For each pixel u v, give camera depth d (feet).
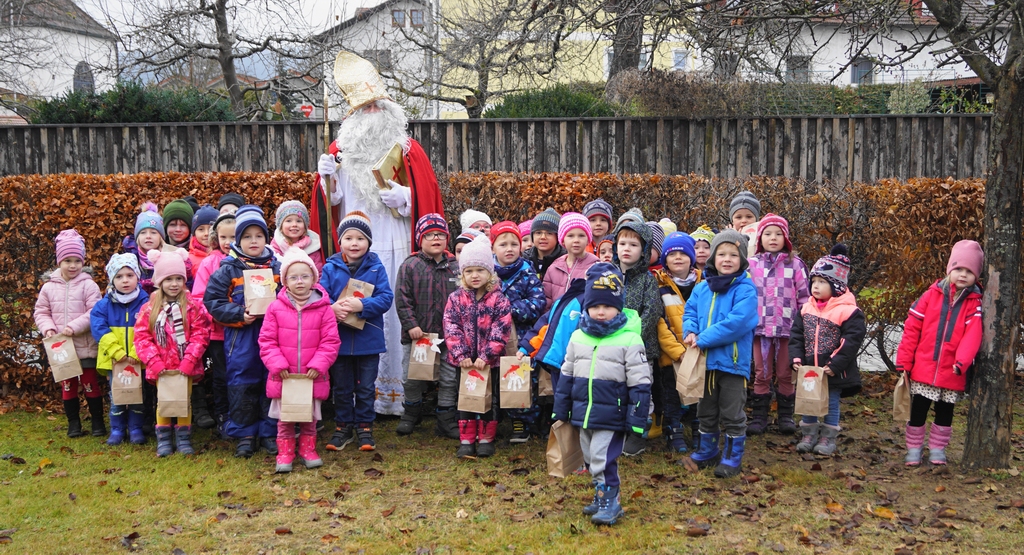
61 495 15.58
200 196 25.49
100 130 44.57
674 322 18.44
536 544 13.32
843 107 48.19
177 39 52.34
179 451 18.31
